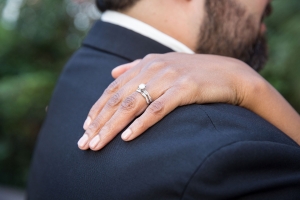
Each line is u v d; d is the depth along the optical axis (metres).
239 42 1.07
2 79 4.18
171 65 0.85
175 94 0.79
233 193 0.68
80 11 4.45
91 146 0.80
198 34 1.03
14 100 3.75
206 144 0.69
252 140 0.72
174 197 0.68
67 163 0.88
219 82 0.85
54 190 0.90
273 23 2.71
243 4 1.05
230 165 0.68
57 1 4.43
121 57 0.99
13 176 3.98
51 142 0.98
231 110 0.82
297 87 2.37
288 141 0.80
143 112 0.81
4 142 3.87
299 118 0.96
